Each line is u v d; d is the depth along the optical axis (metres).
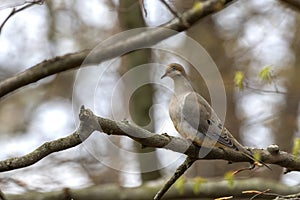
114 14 18.08
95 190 13.27
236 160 9.11
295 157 9.09
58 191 13.18
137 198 13.31
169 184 9.01
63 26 19.25
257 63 18.48
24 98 19.28
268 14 18.78
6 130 18.98
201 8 8.95
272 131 18.38
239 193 12.73
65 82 19.19
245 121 18.02
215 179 13.62
